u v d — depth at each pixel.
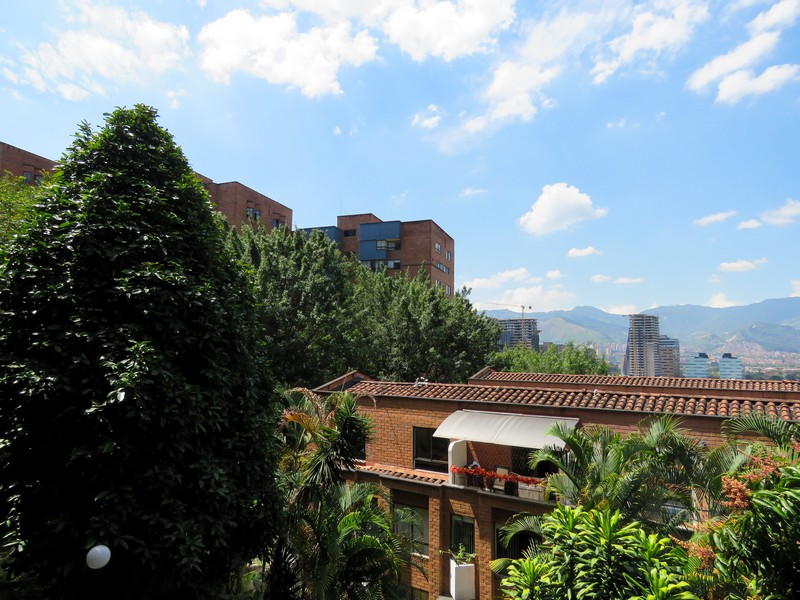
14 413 7.88
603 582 7.12
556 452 14.56
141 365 7.84
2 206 17.00
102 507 7.65
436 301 37.81
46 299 8.15
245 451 9.80
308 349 30.58
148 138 10.53
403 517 15.61
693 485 11.11
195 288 9.31
